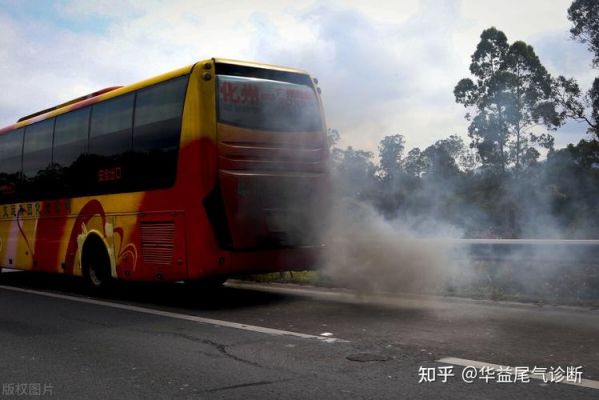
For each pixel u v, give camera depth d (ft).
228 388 15.67
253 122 29.30
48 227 39.32
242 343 20.77
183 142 28.53
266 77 30.42
